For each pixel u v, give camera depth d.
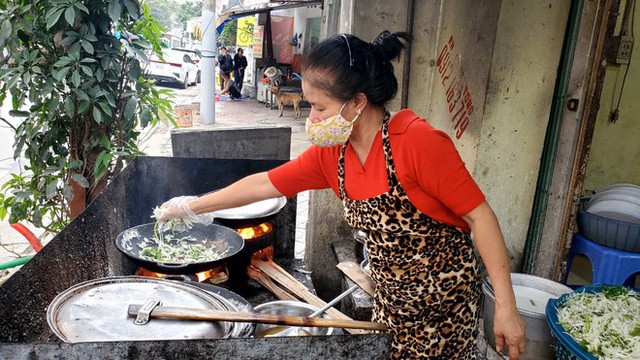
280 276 3.18
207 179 3.64
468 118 3.64
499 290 1.58
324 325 1.87
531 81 3.38
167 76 18.70
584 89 3.09
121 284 2.11
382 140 1.58
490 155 3.63
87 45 3.17
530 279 3.31
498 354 3.07
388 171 1.58
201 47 10.76
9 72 3.16
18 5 3.28
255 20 17.80
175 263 2.34
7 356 1.45
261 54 17.34
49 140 3.49
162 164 3.52
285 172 1.94
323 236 3.77
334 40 1.50
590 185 4.03
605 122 3.90
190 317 1.83
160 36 4.03
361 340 1.67
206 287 2.34
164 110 4.01
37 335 1.90
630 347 2.41
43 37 3.28
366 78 1.49
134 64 3.53
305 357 1.65
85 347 1.48
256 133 4.20
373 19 3.41
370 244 1.78
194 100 15.73
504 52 3.44
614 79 3.81
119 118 3.67
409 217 1.63
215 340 1.56
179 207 2.10
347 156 1.69
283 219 3.81
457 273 1.74
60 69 3.30
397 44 1.58
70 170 3.64
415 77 3.59
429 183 1.53
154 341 1.52
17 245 4.59
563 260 3.39
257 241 3.09
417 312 1.80
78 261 2.32
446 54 3.52
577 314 2.67
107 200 2.80
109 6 3.19
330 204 3.71
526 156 3.52
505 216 3.70
